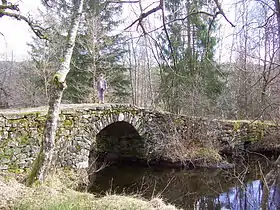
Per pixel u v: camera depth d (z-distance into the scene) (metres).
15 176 6.93
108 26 12.95
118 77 18.17
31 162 7.47
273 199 6.37
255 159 12.75
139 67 18.80
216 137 12.75
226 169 11.22
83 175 8.75
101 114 9.90
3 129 7.05
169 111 11.76
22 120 7.39
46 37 6.18
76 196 5.21
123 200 5.16
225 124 13.14
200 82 11.09
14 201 4.58
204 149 12.16
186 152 11.76
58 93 5.59
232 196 8.64
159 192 9.02
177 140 11.81
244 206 7.64
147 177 10.67
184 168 11.56
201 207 7.82
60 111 8.47
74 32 5.65
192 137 12.40
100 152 13.40
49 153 5.68
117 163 12.59
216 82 11.77
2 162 6.98
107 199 5.11
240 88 9.07
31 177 5.70
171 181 10.27
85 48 15.28
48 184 6.17
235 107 13.30
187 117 12.41
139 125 11.45
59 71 5.59
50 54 16.45
